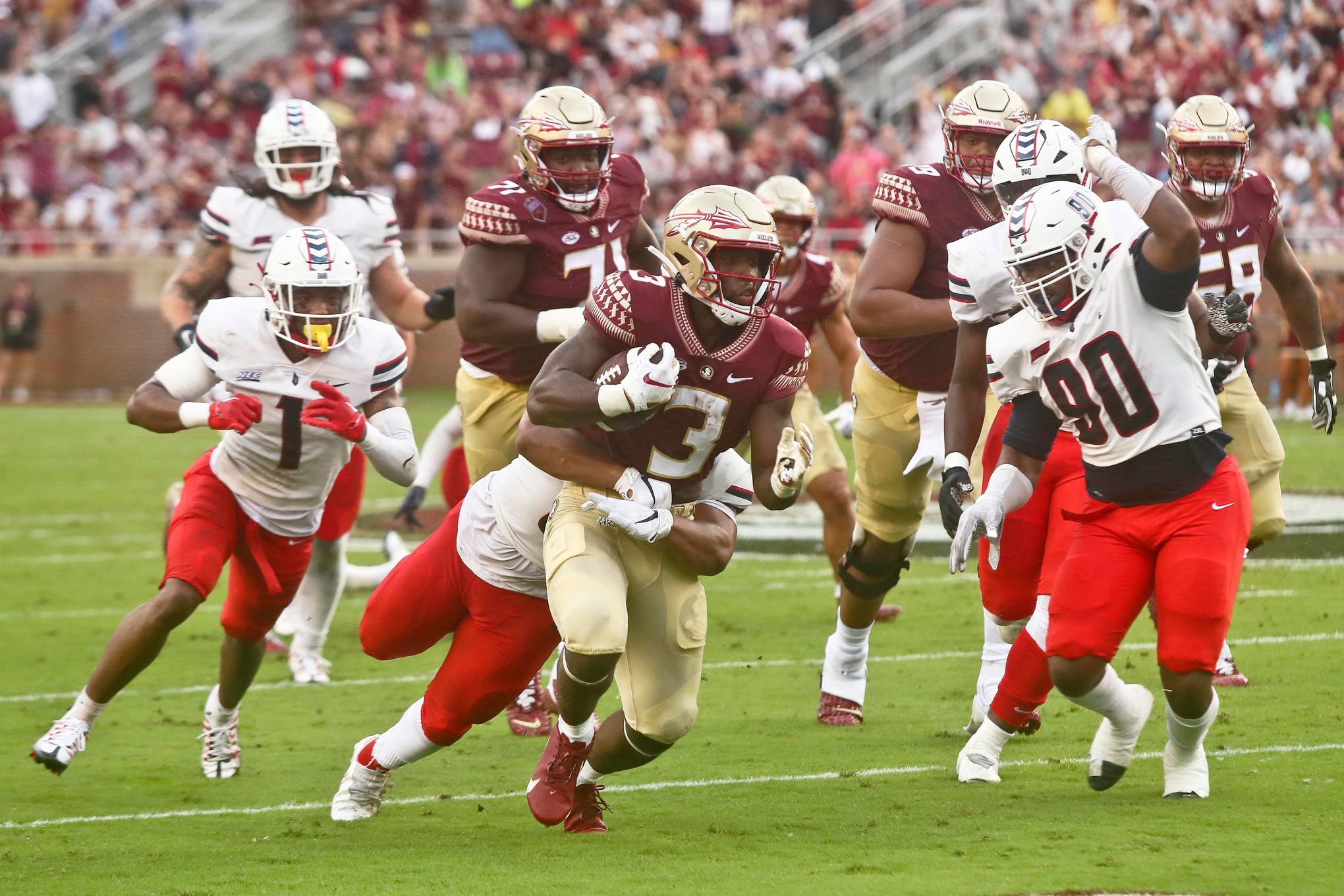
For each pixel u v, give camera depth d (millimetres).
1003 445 16906
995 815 16453
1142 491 16016
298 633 24609
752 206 15102
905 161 74500
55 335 78688
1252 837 15211
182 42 88812
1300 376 64312
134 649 17531
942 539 37625
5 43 90375
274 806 17859
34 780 19047
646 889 14188
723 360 15453
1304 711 20469
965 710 21672
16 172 80875
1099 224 15688
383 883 14609
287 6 92312
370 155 77250
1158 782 17656
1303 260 66562
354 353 18438
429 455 28266
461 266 21219
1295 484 45000
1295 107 70188
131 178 81812
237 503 18547
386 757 16875
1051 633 16297
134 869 15305
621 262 21516
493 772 19359
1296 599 28172
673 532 15516
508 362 21672
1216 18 72688
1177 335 15914
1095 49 74688
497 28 85625
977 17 83750
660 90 82188
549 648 16625
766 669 24609
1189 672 15891
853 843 15633
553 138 20391
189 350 18422
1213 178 21281
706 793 17875
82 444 59875
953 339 20875
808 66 83062
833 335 26656
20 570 34875
